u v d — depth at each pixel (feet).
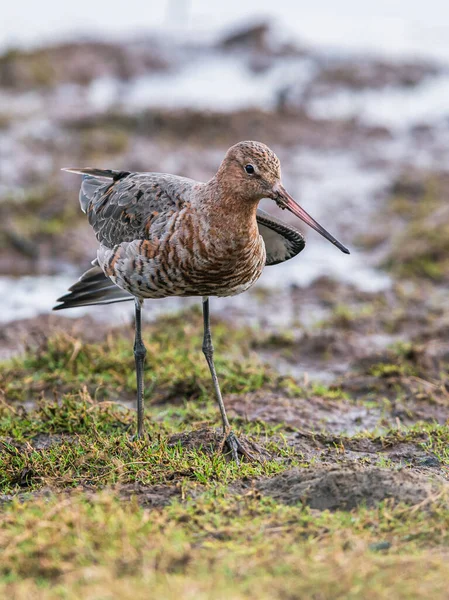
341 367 47.57
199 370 43.80
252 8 120.37
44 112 88.17
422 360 46.21
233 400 41.50
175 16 118.52
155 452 33.42
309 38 110.73
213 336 49.75
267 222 36.32
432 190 71.00
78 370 44.57
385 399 42.14
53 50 103.86
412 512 27.50
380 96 95.66
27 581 24.16
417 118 88.89
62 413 38.06
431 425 38.65
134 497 29.40
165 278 34.88
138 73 102.42
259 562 24.63
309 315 54.85
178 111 84.79
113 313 54.54
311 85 97.40
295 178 74.28
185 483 30.78
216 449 34.45
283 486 30.19
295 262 62.75
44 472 32.78
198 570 24.50
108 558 24.90
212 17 118.52
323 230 34.40
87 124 84.12
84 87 98.22
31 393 42.96
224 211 33.88
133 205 35.81
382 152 79.97
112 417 38.29
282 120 84.94
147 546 25.45
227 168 33.96
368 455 35.58
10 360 46.96
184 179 36.29
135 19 117.91
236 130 82.53
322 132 83.35
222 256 34.19
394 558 24.85
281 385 43.68
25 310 55.01
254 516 28.22
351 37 111.24
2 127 83.41
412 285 58.59
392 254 61.82
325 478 29.50
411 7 121.80
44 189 69.41
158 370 44.32
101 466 33.14
